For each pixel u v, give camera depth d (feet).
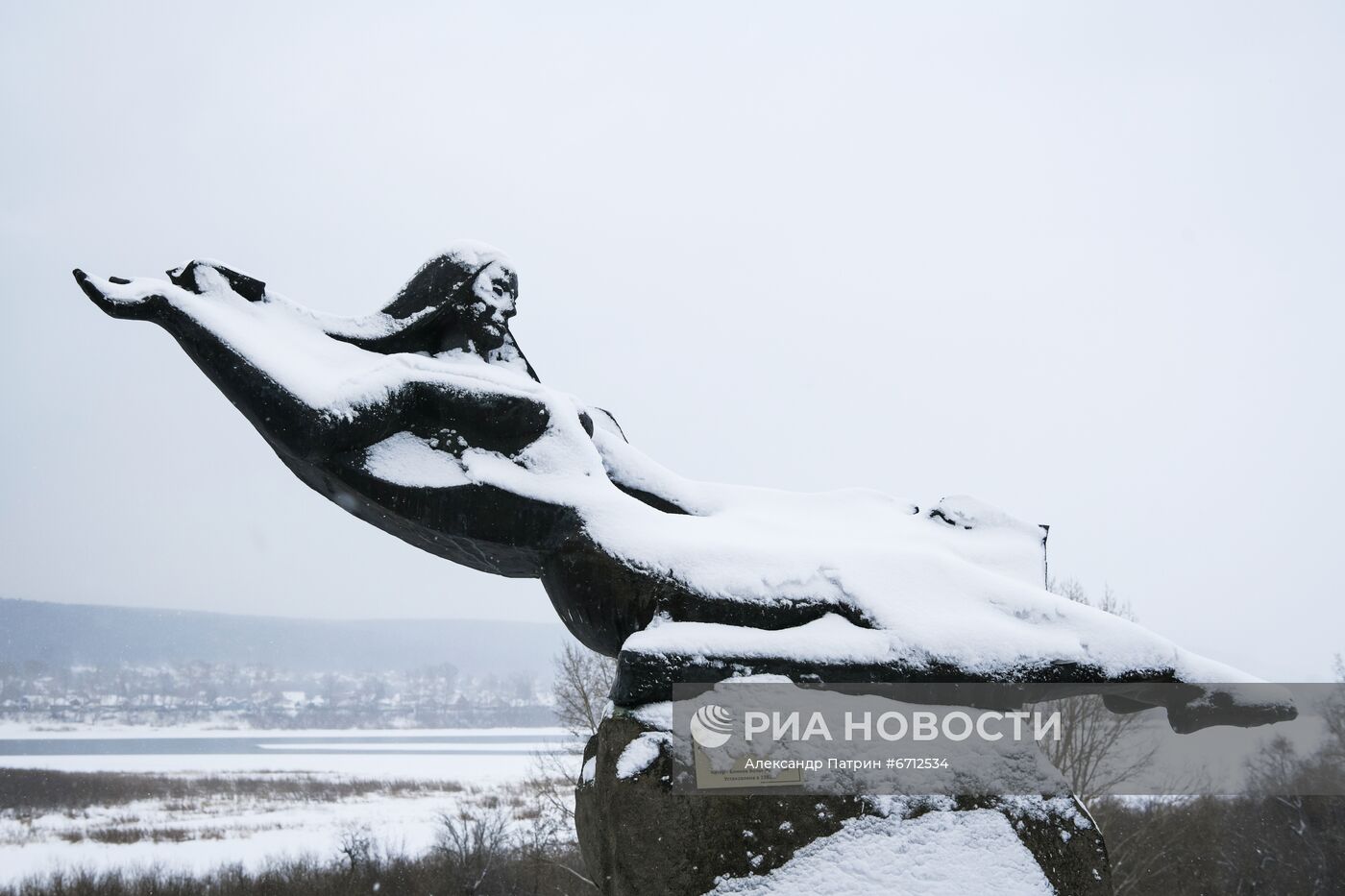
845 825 13.99
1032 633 15.48
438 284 16.76
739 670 14.49
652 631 14.57
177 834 98.53
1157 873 60.03
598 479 16.08
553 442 16.17
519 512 15.53
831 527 18.25
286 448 15.08
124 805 123.95
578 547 15.31
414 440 15.76
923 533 18.30
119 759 201.36
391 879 74.23
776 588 15.21
